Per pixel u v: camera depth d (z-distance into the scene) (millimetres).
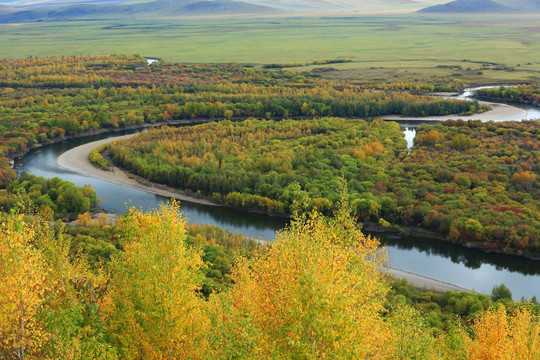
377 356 45188
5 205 154750
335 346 37688
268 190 171375
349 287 44344
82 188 172750
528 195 163000
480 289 120312
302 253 44781
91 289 54812
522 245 133250
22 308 38188
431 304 101250
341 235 56031
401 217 152250
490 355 62406
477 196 162000
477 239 139875
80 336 43562
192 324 48438
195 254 55875
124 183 195000
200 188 184500
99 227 139500
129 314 48812
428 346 57562
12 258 38750
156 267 48625
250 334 38938
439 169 188125
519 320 67688
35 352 40500
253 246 127438
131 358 46094
